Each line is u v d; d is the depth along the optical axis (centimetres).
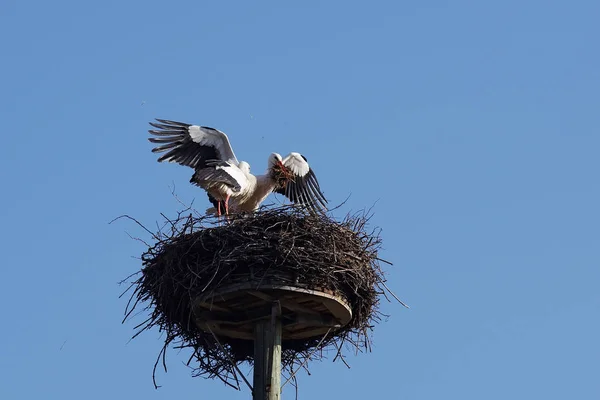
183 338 1681
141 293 1636
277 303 1574
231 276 1554
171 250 1597
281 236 1556
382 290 1686
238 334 1670
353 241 1639
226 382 1661
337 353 1717
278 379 1592
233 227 1584
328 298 1577
